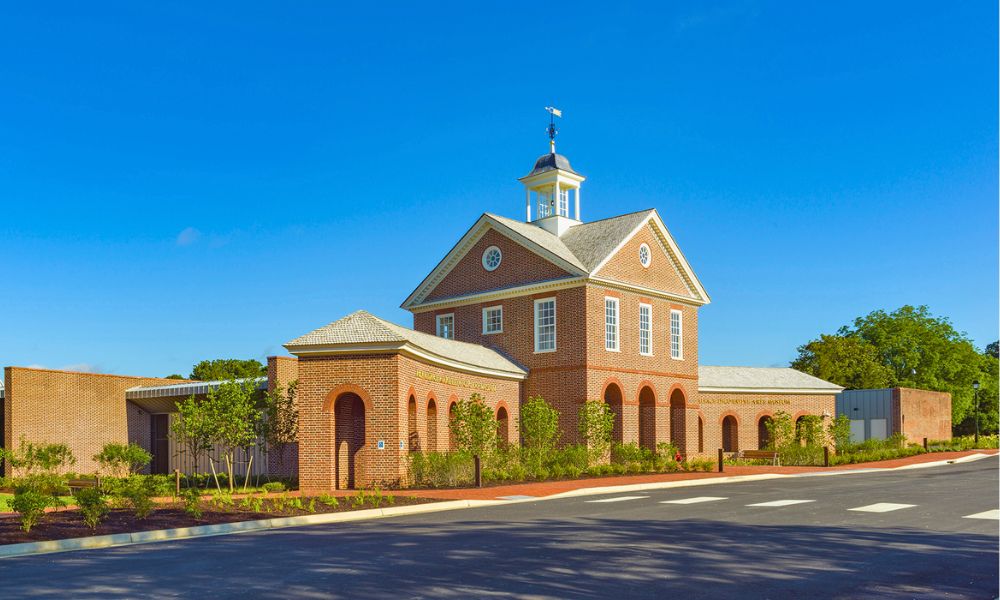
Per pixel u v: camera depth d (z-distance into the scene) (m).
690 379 43.28
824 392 51.28
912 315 79.94
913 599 10.70
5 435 34.50
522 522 18.19
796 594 10.92
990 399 81.12
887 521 17.94
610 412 37.44
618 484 28.83
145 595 11.09
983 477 31.02
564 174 44.09
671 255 42.84
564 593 10.95
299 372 29.31
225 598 10.83
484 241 41.75
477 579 11.81
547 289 38.75
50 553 15.23
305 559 13.64
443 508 22.23
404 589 11.22
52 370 36.31
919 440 58.28
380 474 28.05
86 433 37.50
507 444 36.66
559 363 38.06
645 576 11.99
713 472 35.50
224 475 33.66
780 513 19.58
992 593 11.02
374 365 28.47
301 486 28.64
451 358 32.19
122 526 17.84
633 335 39.97
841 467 39.75
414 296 44.31
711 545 14.67
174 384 41.09
